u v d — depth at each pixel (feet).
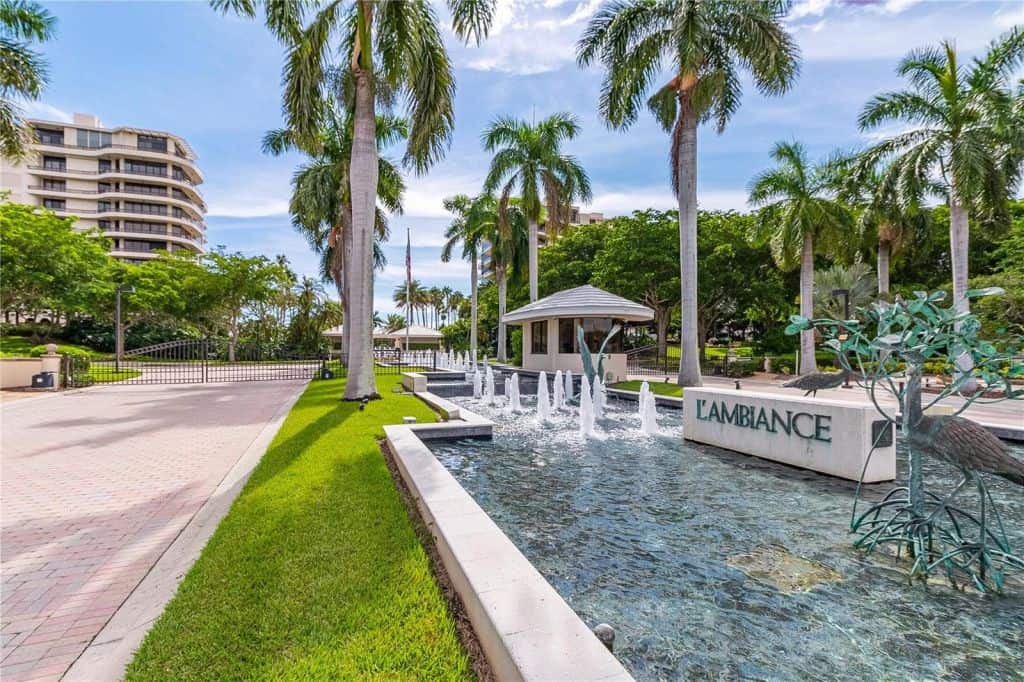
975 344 9.77
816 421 18.88
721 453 22.44
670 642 8.21
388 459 19.40
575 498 16.08
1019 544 12.27
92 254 98.58
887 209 55.93
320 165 60.90
